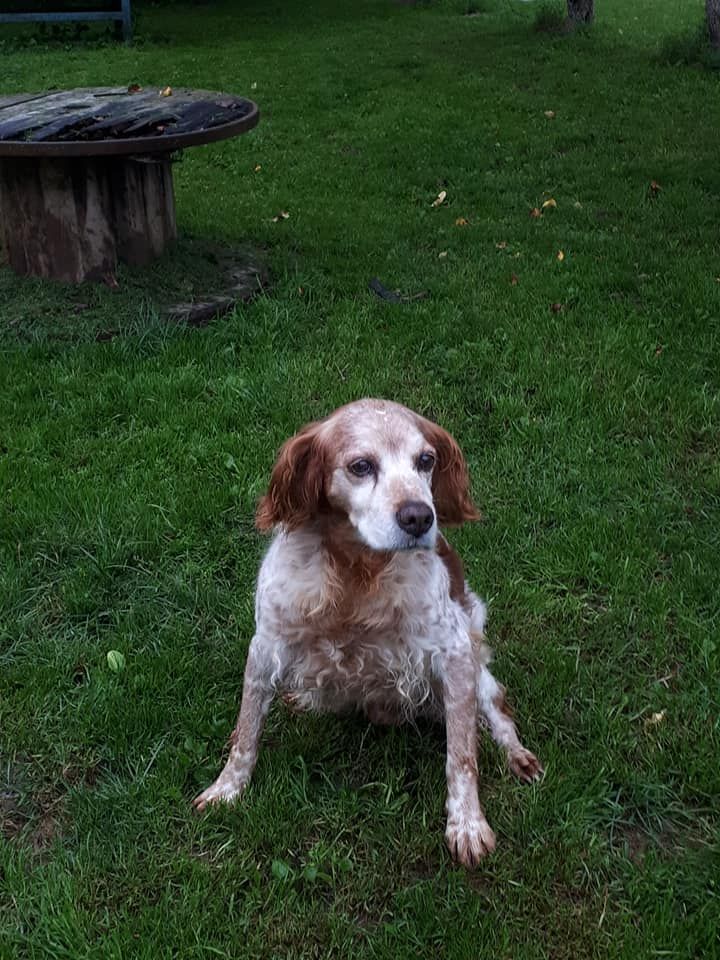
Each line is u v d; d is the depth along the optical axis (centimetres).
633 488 160
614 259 250
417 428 97
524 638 130
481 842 98
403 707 110
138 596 137
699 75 454
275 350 205
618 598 135
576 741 114
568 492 161
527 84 451
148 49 557
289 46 553
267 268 242
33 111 221
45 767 110
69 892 93
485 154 354
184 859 97
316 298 229
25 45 573
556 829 100
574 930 91
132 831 101
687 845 101
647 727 114
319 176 336
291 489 98
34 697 118
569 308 223
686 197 298
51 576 140
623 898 94
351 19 652
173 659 124
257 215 290
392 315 218
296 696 114
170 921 91
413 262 251
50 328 206
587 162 341
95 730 113
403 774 108
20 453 169
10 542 145
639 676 122
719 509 156
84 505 152
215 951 88
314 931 91
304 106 425
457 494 103
